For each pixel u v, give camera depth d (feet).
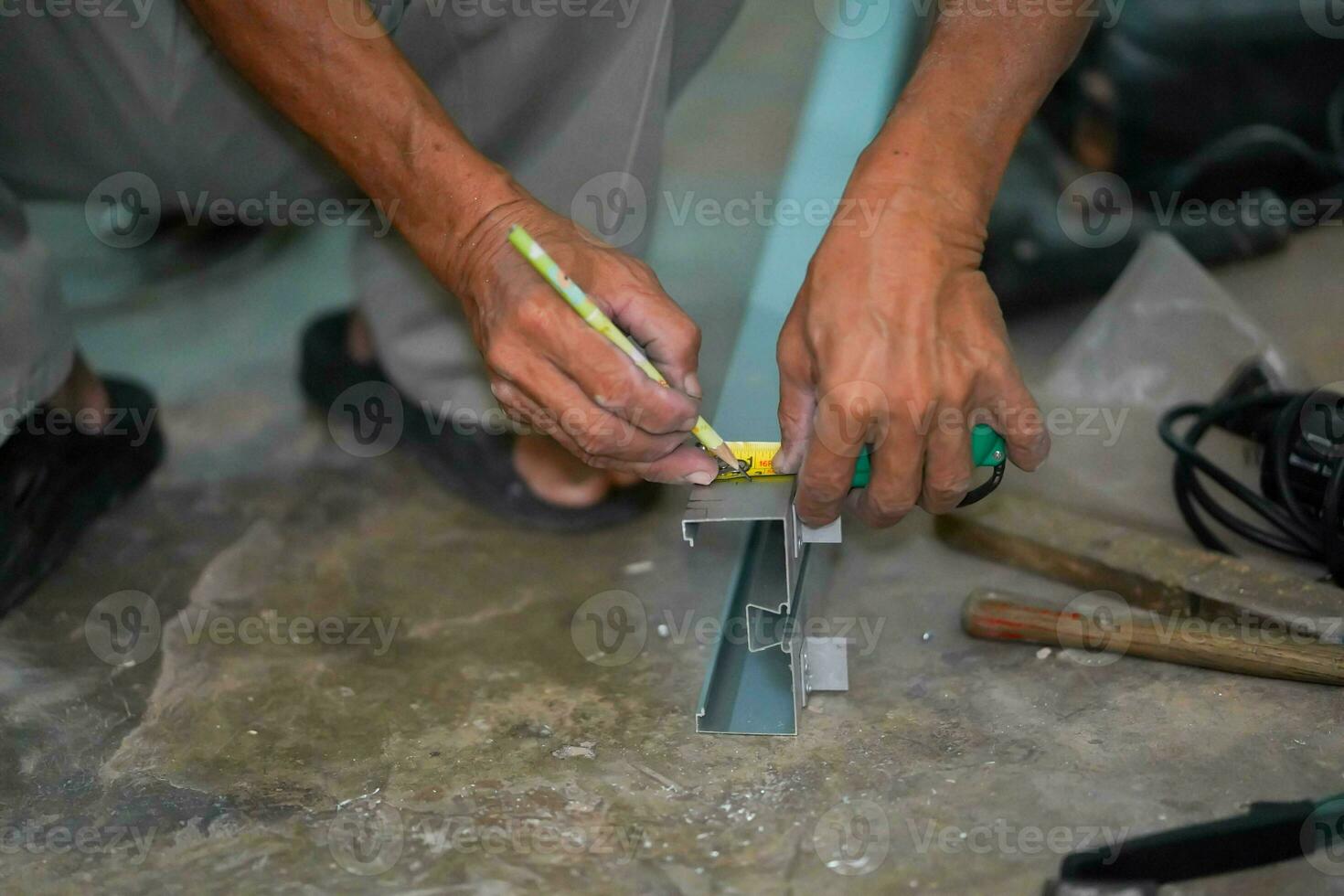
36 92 5.41
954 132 4.31
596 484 5.95
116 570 5.85
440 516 6.24
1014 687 4.71
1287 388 5.98
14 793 4.45
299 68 4.59
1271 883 3.70
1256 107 7.56
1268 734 4.30
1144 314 6.39
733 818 4.11
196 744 4.67
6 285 5.12
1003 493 5.72
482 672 5.04
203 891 3.92
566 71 5.48
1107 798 4.07
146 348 7.57
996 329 4.18
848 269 4.09
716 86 9.70
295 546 6.00
